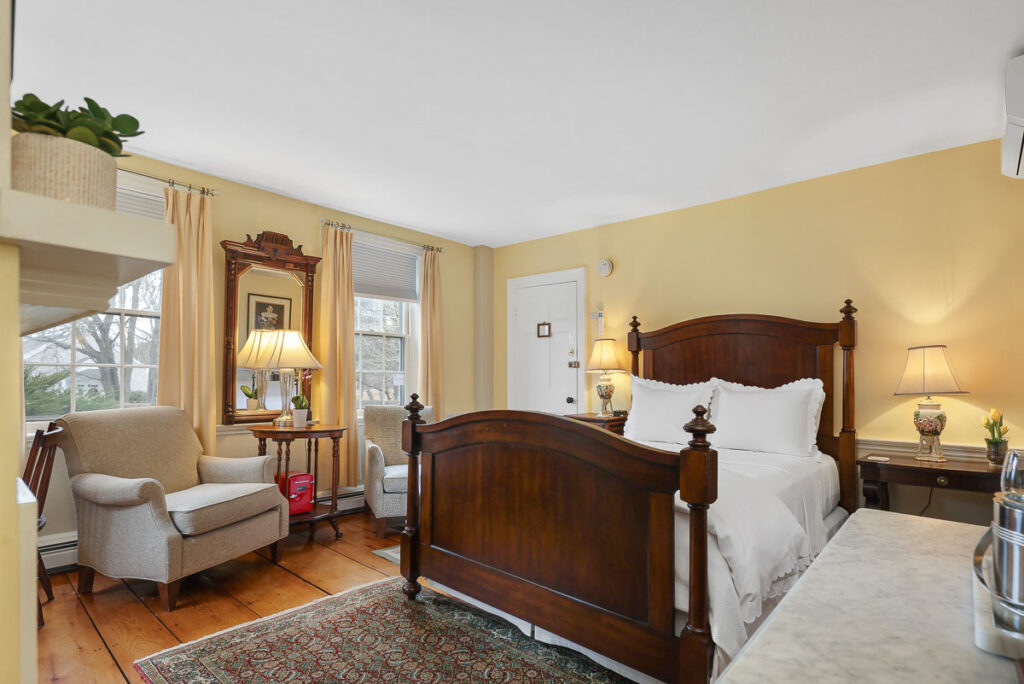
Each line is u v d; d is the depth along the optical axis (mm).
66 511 3098
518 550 2240
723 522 1878
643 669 1810
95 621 2484
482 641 2301
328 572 3109
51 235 623
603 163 3543
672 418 3762
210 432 3516
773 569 1997
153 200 3457
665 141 3221
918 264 3381
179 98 2725
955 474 2850
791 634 576
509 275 5598
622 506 1928
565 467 2096
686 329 4203
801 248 3834
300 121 2969
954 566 785
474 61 2418
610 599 1936
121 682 1998
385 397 4852
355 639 2311
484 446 2398
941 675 490
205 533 2742
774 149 3332
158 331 3561
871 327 3533
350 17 2115
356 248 4617
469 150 3340
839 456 3506
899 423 3412
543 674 2053
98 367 3316
